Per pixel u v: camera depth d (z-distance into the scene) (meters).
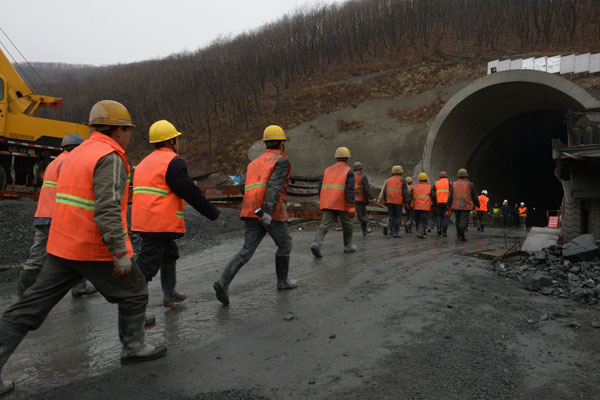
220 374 2.79
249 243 4.64
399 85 35.31
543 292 4.82
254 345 3.30
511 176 32.28
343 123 34.41
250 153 35.19
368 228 13.82
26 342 3.54
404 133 31.47
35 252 4.64
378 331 3.57
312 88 39.72
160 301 4.81
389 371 2.80
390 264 6.59
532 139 29.50
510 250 7.30
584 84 25.36
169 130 4.05
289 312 4.16
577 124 8.96
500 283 5.29
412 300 4.50
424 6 41.94
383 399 2.44
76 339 3.62
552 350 3.18
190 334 3.59
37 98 14.37
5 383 2.62
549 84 20.08
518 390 2.56
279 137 4.77
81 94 58.66
